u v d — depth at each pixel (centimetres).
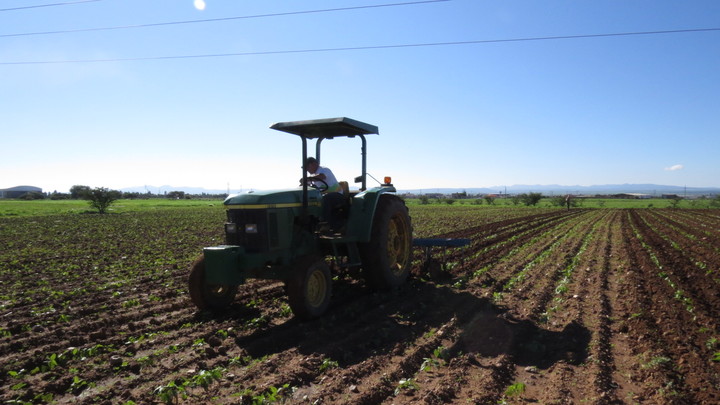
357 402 373
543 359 480
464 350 504
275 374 443
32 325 614
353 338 538
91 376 440
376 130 741
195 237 1736
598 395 383
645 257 1112
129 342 539
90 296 779
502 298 728
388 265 758
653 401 374
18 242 1602
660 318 596
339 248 737
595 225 2194
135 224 2406
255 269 633
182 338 550
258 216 613
